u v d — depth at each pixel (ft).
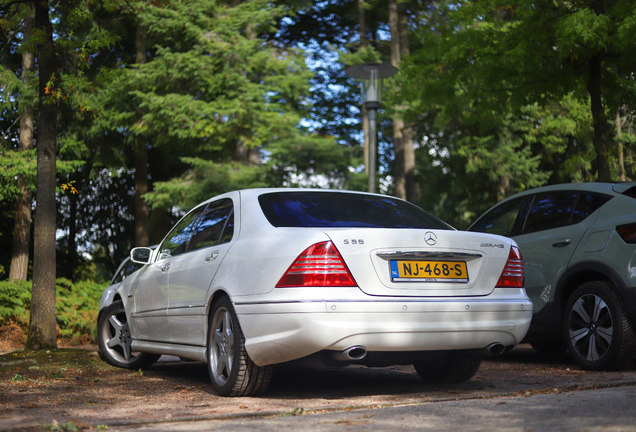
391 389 15.98
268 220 15.06
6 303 37.73
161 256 19.57
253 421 11.21
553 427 9.65
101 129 63.72
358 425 10.37
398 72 39.96
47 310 25.88
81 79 28.86
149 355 21.44
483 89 36.99
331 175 65.92
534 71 34.68
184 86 61.72
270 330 13.42
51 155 26.43
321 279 13.07
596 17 28.89
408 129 81.61
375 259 13.42
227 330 15.03
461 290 14.10
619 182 19.92
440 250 13.98
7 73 52.37
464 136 77.36
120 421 11.80
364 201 16.75
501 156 73.51
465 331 13.76
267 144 65.16
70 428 10.92
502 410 11.25
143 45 64.54
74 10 28.84
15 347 34.32
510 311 14.40
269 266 13.73
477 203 92.43
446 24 37.63
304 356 13.24
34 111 60.03
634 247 17.87
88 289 43.50
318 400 14.10
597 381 16.25
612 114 36.50
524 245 21.57
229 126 58.03
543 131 73.41
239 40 58.49
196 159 61.31
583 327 19.15
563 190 21.34
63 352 24.62
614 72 34.83
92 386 17.66
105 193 83.61
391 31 75.72
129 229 86.63
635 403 11.30
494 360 23.15
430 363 17.15
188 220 19.15
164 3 32.17
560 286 19.99
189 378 19.51
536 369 19.95
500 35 35.14
